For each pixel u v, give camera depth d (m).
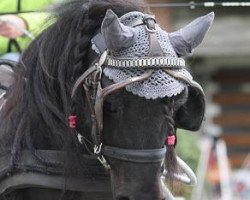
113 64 5.96
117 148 5.97
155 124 5.89
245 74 23.41
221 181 15.48
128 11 6.46
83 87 6.23
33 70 6.74
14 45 9.01
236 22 20.20
